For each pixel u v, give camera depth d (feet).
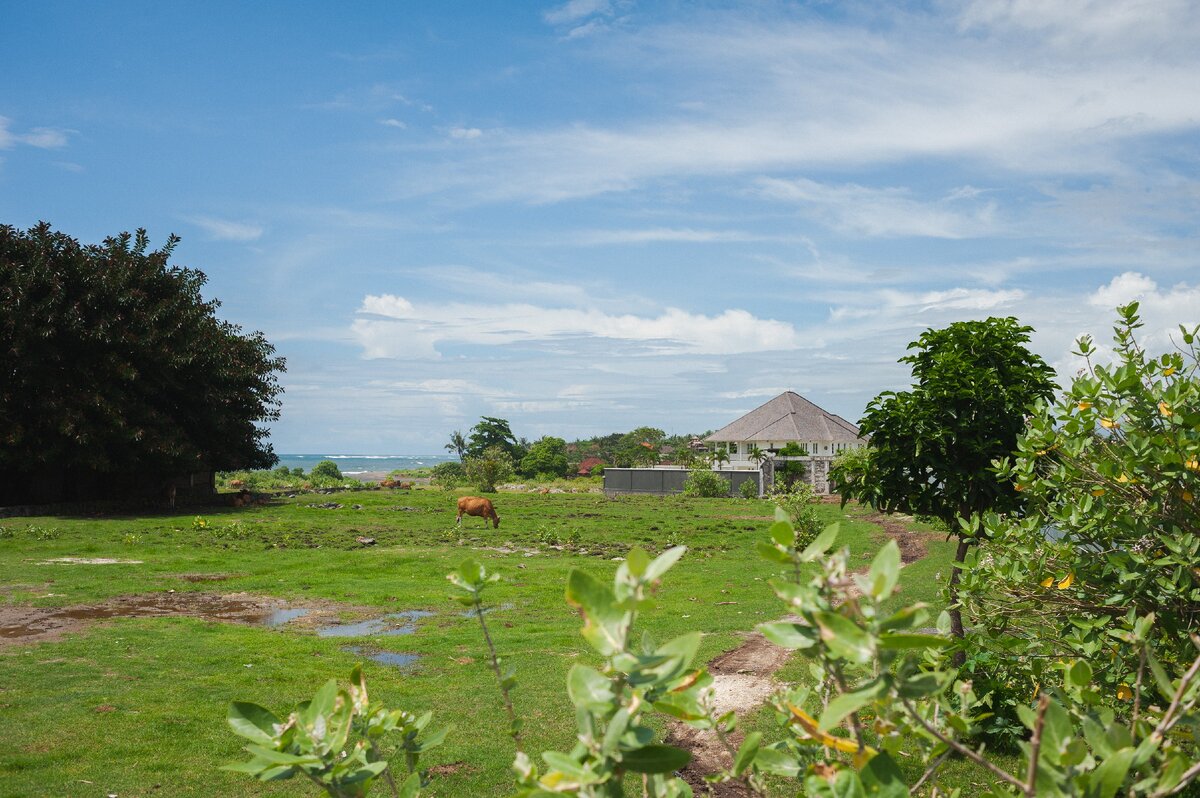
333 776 5.44
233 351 117.29
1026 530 15.70
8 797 20.36
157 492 112.88
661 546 79.87
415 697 29.50
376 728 6.17
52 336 94.68
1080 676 7.18
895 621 4.51
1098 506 14.62
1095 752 5.44
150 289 108.99
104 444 97.35
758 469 176.35
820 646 4.70
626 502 146.82
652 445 306.96
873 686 4.42
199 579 56.29
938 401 26.43
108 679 31.12
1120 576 13.80
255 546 74.54
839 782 4.90
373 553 71.56
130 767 22.54
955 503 26.37
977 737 19.94
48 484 104.53
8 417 92.63
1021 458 17.01
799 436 213.46
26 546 69.67
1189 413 14.23
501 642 38.99
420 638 39.86
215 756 23.59
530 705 28.27
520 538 85.10
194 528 86.43
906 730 6.08
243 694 29.63
